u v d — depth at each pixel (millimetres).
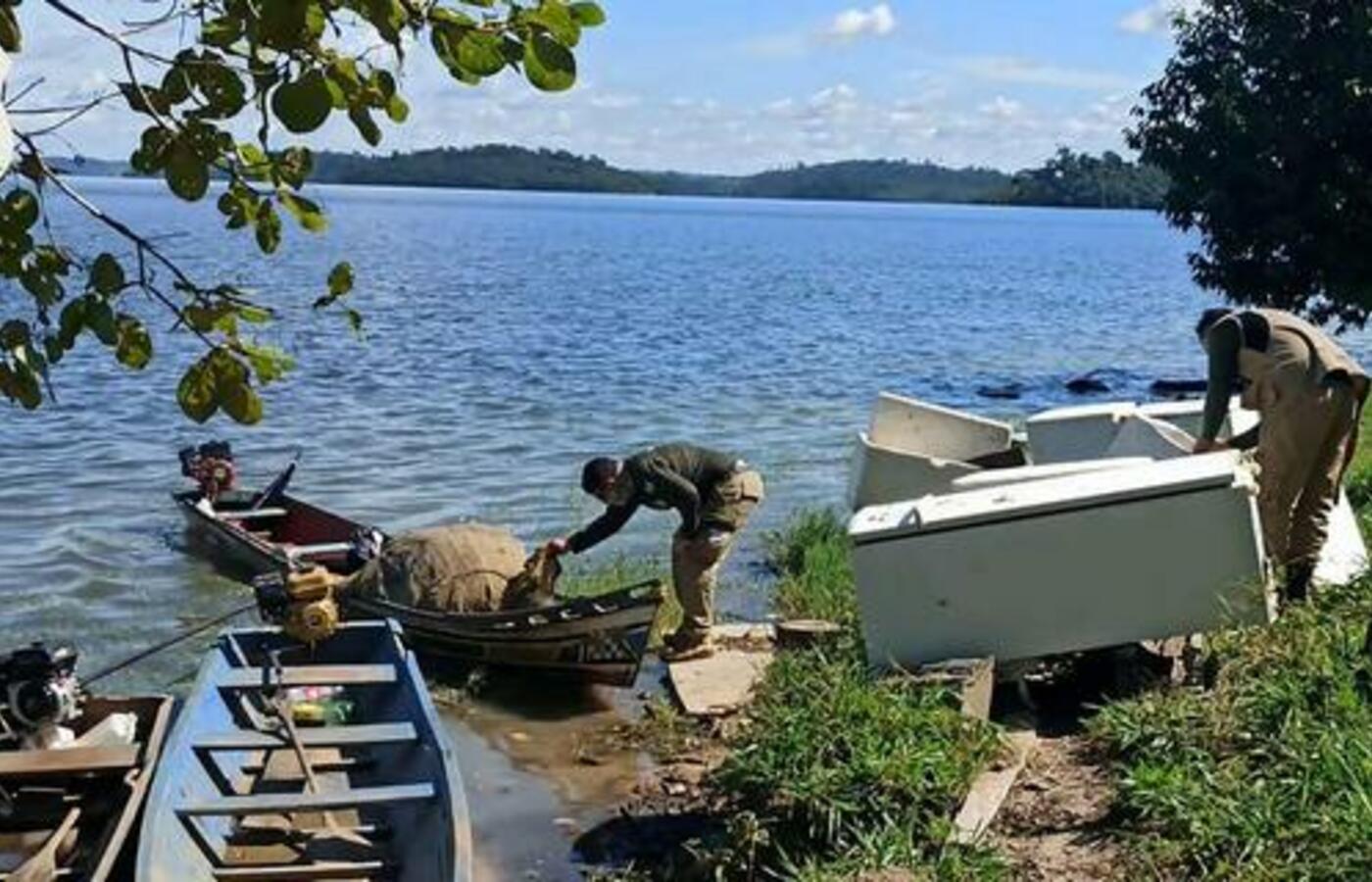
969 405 28594
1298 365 8656
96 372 30766
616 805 8844
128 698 8625
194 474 17484
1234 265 22969
